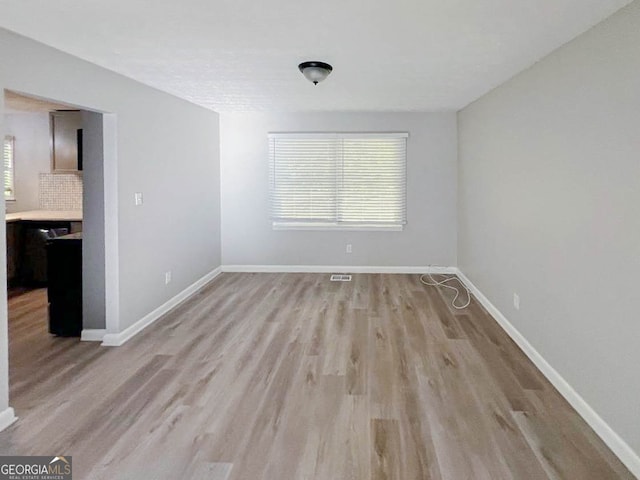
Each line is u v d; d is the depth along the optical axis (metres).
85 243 4.11
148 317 4.64
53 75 3.19
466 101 5.68
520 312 3.97
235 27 2.78
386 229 6.89
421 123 6.73
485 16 2.57
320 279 6.61
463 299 5.52
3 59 2.76
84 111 3.98
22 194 6.94
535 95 3.62
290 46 3.19
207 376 3.41
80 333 4.24
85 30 2.81
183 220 5.54
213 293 5.85
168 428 2.69
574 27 2.73
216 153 6.74
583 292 2.82
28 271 6.24
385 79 4.30
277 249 7.03
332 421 2.77
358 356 3.78
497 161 4.67
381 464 2.35
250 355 3.81
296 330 4.43
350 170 6.84
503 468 2.32
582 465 2.35
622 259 2.39
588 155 2.75
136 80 4.29
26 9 2.46
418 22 2.69
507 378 3.37
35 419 2.79
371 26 2.76
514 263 4.14
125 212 4.16
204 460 2.39
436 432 2.65
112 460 2.38
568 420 2.78
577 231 2.89
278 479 2.24
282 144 6.86
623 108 2.37
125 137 4.14
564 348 3.08
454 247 6.87
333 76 4.17
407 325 4.57
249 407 2.94
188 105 5.64
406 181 6.82
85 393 3.13
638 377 2.25
